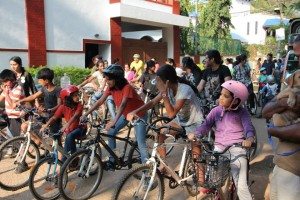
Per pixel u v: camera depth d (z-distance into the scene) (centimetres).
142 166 353
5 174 477
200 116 416
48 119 495
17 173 475
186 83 412
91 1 1341
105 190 457
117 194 343
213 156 303
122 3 1394
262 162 527
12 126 534
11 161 505
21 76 575
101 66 816
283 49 2955
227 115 340
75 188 432
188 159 374
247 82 927
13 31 1091
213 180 304
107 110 745
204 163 306
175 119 438
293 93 237
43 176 464
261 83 1069
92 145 426
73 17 1279
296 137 233
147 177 354
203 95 570
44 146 465
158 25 1738
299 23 996
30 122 470
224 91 327
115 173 518
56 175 439
